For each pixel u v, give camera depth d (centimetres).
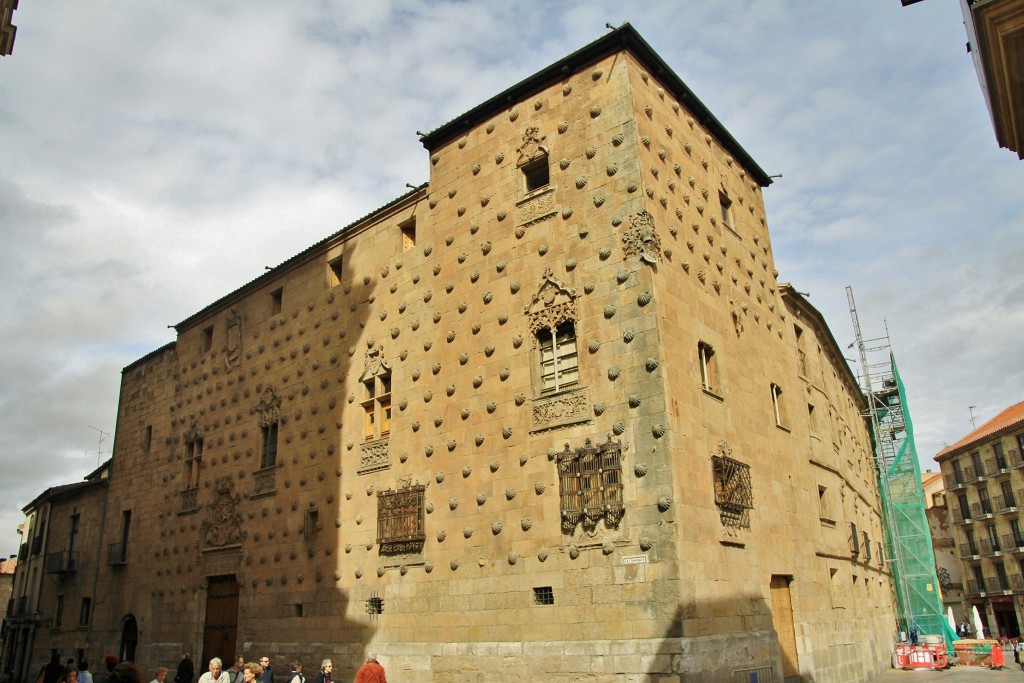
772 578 2203
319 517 2691
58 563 4262
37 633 4422
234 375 3359
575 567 1881
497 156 2425
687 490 1828
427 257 2569
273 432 3066
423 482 2333
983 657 4022
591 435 1947
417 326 2527
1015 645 4316
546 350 2133
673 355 1948
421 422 2403
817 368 3322
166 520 3512
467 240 2439
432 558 2230
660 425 1830
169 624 3269
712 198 2492
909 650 3653
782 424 2583
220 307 3578
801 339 3278
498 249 2328
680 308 2058
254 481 3045
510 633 1970
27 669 4466
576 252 2123
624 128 2119
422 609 2216
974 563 7862
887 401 5756
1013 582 7300
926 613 4753
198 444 3488
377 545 2428
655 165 2155
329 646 2484
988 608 7638
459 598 2119
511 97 2428
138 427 3991
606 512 1847
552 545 1944
